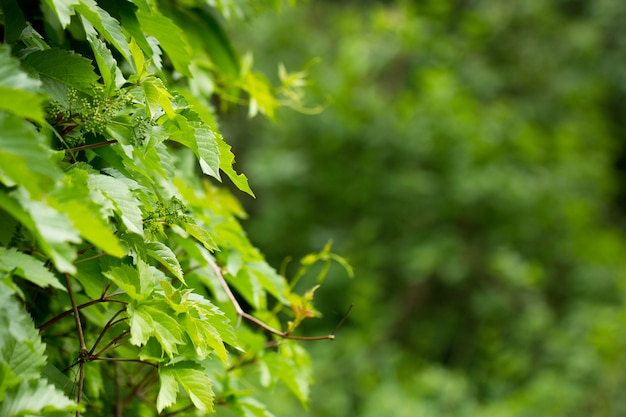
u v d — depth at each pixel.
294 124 8.36
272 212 8.39
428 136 8.23
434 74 8.47
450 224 8.48
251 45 9.15
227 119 8.57
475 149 8.26
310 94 8.23
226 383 1.78
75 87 1.19
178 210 1.26
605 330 7.21
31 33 1.26
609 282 8.49
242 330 1.96
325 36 9.62
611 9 10.52
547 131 9.60
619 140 11.12
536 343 7.82
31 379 0.97
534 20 9.88
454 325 8.66
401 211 8.36
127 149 1.23
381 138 8.27
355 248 8.21
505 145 8.65
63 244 0.85
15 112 0.81
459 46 9.16
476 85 9.38
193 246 1.69
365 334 7.80
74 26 1.56
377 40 8.66
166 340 1.13
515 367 7.56
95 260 1.25
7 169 0.79
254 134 8.80
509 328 8.35
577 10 10.93
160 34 1.38
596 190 9.33
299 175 8.34
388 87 9.13
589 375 7.10
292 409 6.32
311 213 8.47
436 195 8.31
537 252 8.79
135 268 1.20
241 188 1.20
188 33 2.14
